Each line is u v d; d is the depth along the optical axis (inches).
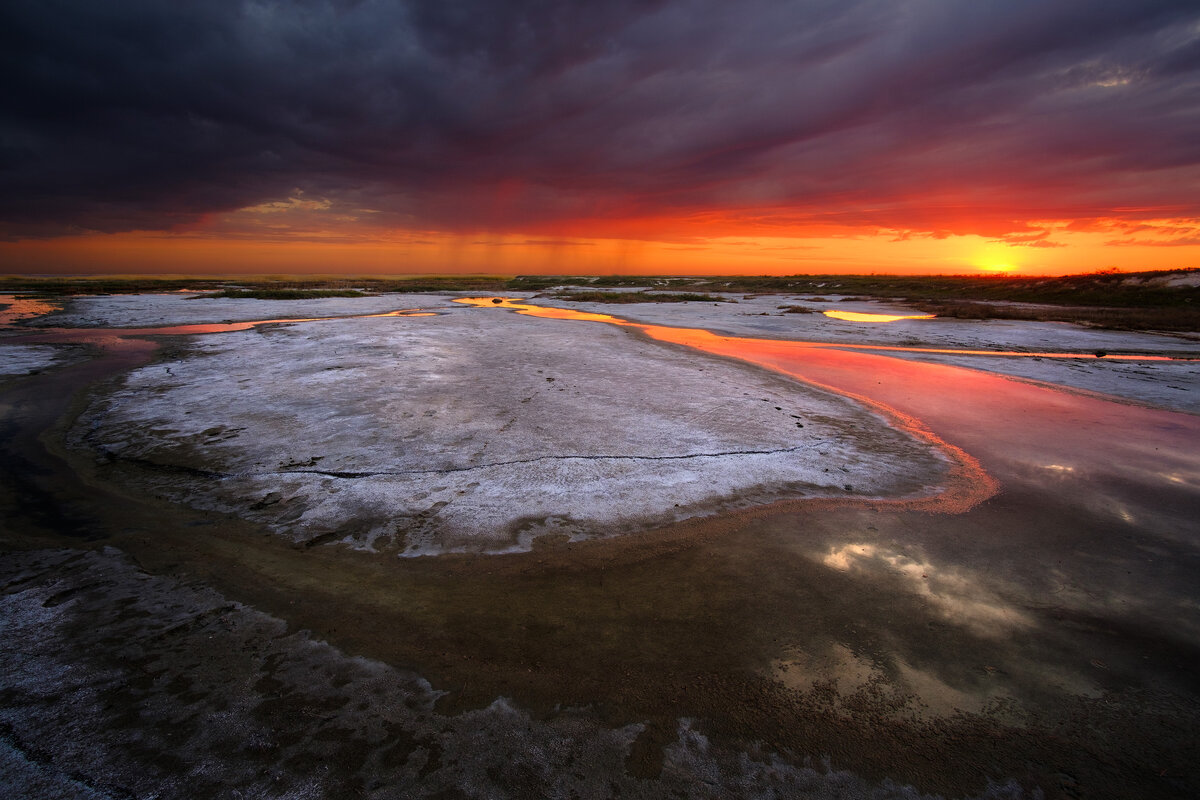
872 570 184.7
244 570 177.2
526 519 211.0
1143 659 145.6
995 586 177.3
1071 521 224.1
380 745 112.0
